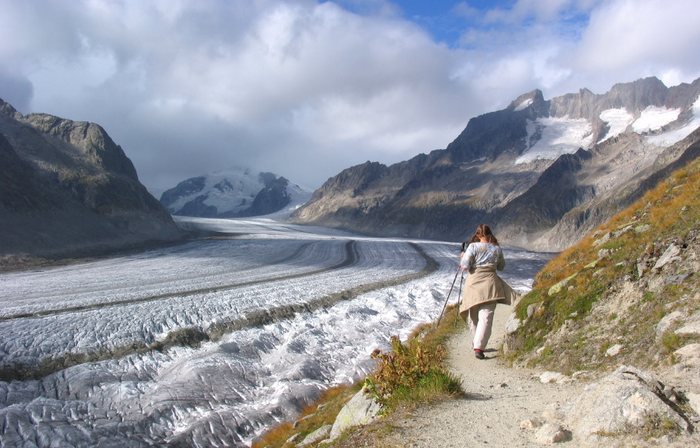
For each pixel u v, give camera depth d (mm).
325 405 13539
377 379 6441
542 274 12844
